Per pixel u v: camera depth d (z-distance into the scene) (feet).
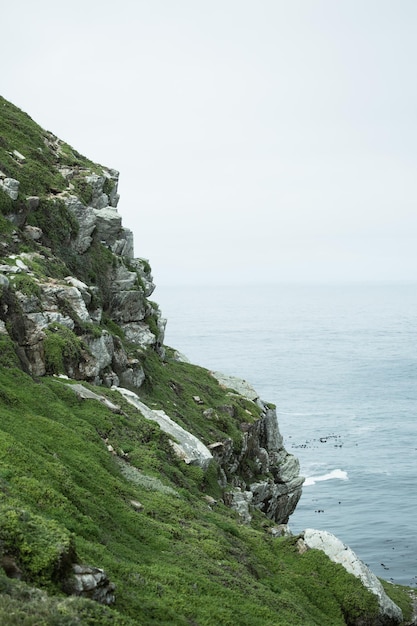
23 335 199.00
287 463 315.58
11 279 210.38
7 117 342.03
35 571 90.48
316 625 141.69
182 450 203.31
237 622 120.98
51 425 159.33
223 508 194.49
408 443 645.10
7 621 75.20
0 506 99.81
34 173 294.46
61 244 276.41
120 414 198.18
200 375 320.91
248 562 157.38
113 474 158.61
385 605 173.37
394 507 474.08
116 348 245.24
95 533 120.67
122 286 293.64
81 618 83.51
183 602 116.16
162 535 140.97
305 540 182.60
